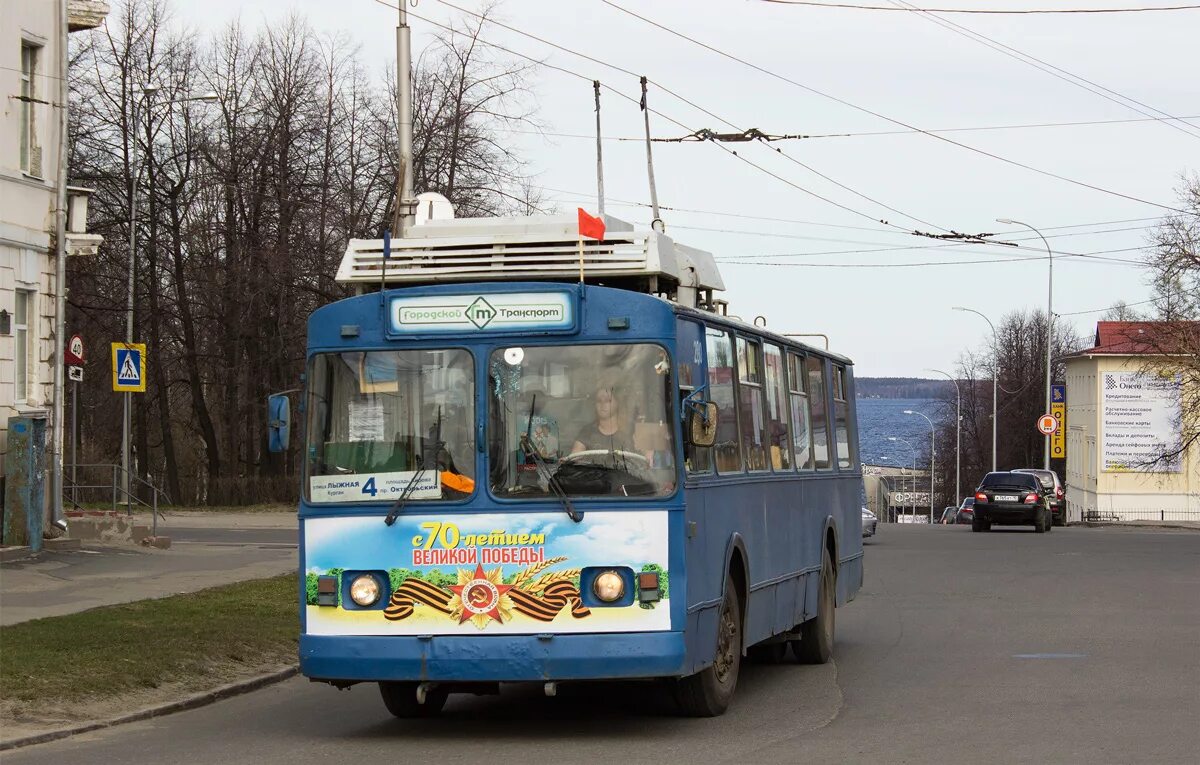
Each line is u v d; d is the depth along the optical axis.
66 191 26.45
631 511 9.98
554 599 9.92
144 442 54.06
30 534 23.16
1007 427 109.50
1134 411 85.50
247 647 14.92
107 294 50.75
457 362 10.24
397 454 10.18
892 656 15.30
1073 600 21.44
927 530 48.91
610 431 10.09
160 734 10.80
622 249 11.06
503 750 9.81
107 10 27.09
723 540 11.25
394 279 11.10
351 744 10.24
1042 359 108.75
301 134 50.66
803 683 13.28
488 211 46.81
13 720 10.83
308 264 50.53
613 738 10.24
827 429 16.22
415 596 10.02
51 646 13.56
